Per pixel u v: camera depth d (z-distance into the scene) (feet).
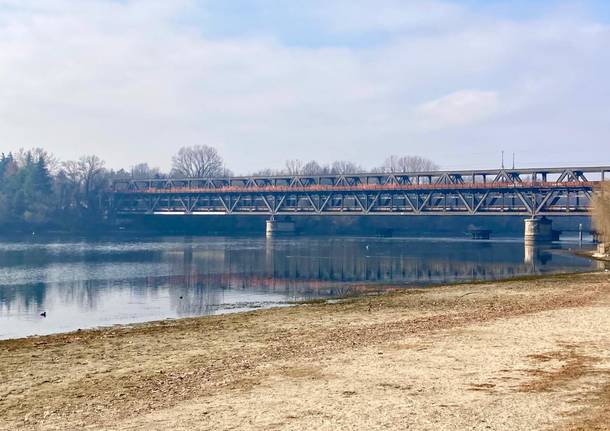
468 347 105.50
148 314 186.39
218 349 112.98
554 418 65.26
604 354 97.71
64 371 97.35
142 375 92.94
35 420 70.95
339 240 636.07
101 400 79.05
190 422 67.46
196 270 325.83
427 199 655.76
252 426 65.36
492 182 626.23
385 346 108.37
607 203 406.62
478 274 296.71
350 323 140.67
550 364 91.35
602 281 228.22
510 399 73.05
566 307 156.35
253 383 84.33
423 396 75.46
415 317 147.13
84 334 134.92
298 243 577.02
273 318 153.28
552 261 365.20
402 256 413.39
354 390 79.05
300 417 68.03
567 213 587.27
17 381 91.09
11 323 171.83
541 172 609.01
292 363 96.68
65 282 271.28
